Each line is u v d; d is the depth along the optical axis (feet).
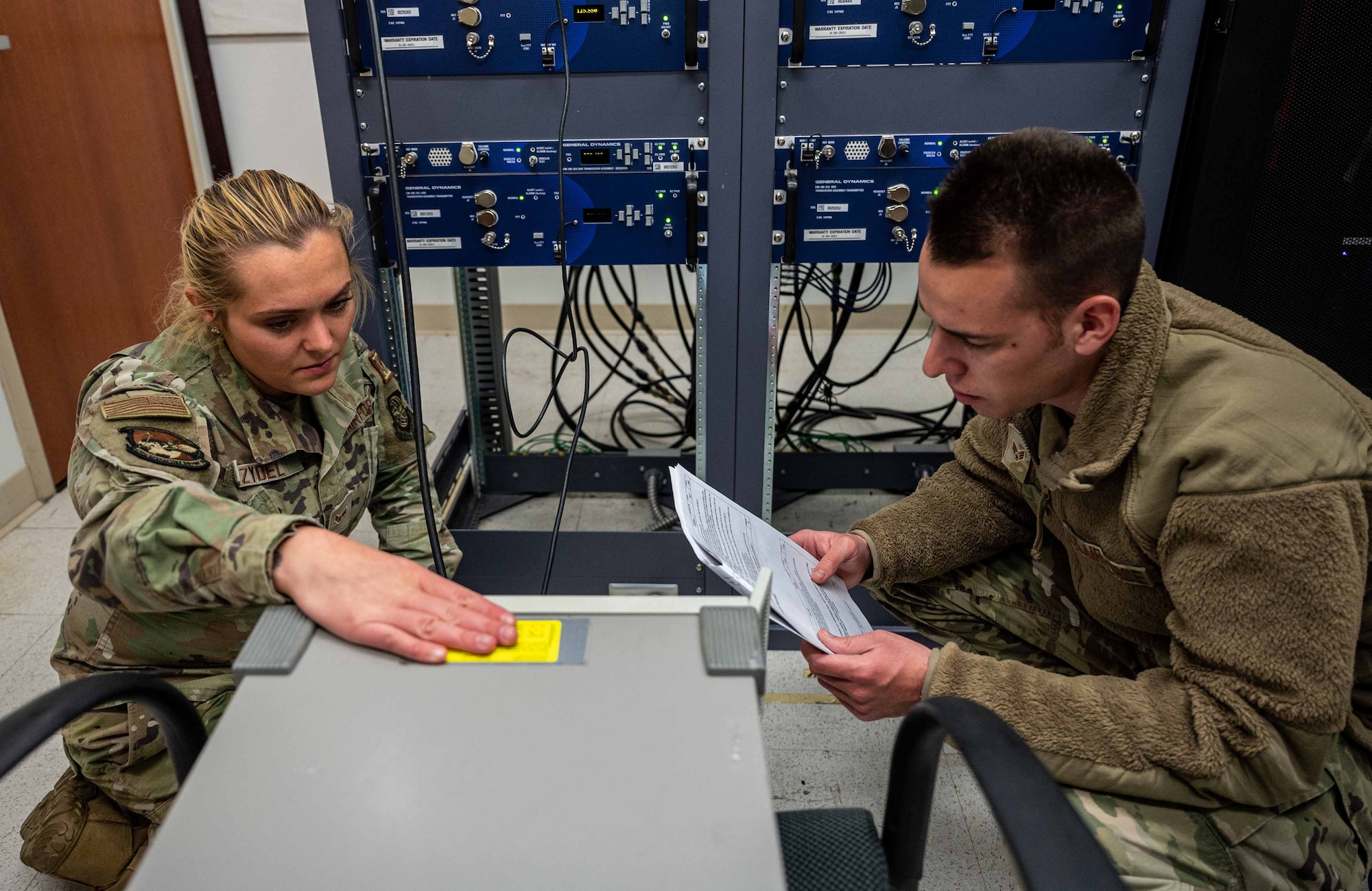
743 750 1.61
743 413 5.30
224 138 10.07
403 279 3.91
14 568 6.59
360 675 1.81
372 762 1.59
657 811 1.48
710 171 4.78
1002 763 1.70
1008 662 2.99
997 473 4.00
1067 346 2.72
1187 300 3.06
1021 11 4.45
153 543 2.57
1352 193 4.56
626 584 5.85
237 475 3.33
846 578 3.96
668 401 8.50
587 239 5.03
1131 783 2.79
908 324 8.12
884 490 7.71
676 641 1.89
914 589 4.25
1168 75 4.52
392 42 4.59
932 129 4.71
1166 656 3.44
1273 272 4.77
